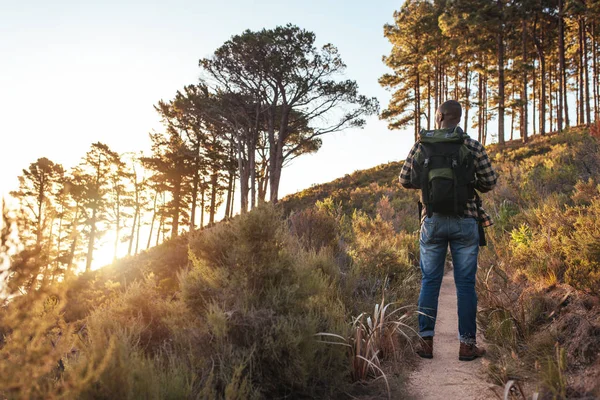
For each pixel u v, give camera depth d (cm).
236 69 2898
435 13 4362
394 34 4453
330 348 314
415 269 658
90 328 319
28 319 186
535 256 479
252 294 308
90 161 3975
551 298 369
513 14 3647
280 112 3222
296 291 321
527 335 336
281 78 2862
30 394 191
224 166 3744
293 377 275
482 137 4450
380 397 286
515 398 254
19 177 3609
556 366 266
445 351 363
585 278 350
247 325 284
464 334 338
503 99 3534
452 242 347
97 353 231
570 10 3544
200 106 3091
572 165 1193
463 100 3853
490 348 340
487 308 414
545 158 1689
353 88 2978
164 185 4022
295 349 277
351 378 318
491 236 764
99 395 213
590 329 295
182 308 323
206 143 3778
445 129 352
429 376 313
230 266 327
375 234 862
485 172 343
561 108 3762
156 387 227
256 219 325
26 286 187
